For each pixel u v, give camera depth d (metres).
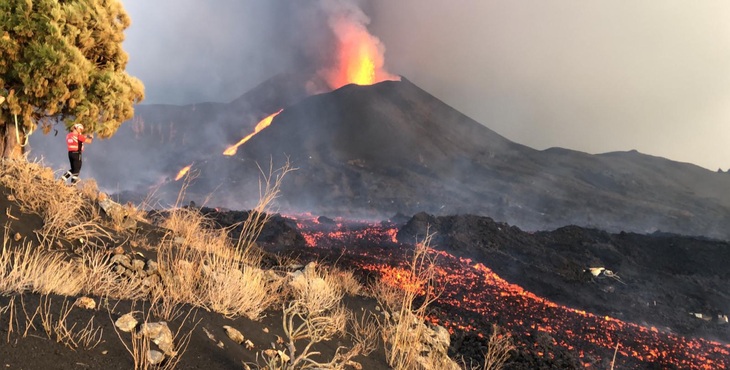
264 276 7.96
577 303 21.52
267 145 144.75
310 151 131.12
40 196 7.36
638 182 155.00
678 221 112.38
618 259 31.31
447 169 136.62
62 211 7.16
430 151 148.38
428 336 8.48
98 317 4.39
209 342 4.74
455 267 23.53
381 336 7.74
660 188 158.12
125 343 4.12
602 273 27.83
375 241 32.00
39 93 11.42
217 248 9.02
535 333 13.63
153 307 5.13
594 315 19.45
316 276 9.24
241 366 4.50
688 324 21.30
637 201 125.81
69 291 4.92
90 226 7.61
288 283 8.09
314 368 4.86
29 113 11.67
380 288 12.04
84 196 8.91
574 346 14.95
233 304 6.14
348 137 153.50
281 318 6.62
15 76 11.37
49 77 11.37
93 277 5.59
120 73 13.37
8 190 7.18
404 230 33.47
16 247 5.87
